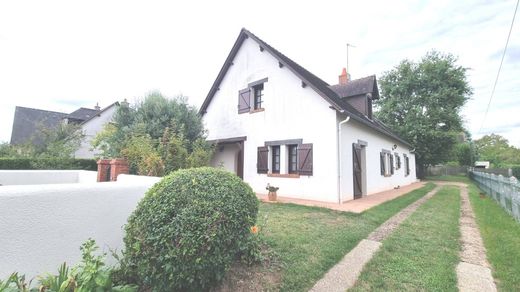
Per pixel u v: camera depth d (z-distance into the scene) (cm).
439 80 2191
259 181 1027
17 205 217
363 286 287
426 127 2105
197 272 223
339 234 459
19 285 190
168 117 932
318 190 834
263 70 1045
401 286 287
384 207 736
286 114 944
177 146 750
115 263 281
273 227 488
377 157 1198
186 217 229
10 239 212
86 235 266
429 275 313
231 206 253
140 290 244
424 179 2416
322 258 352
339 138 813
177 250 214
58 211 245
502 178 806
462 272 329
